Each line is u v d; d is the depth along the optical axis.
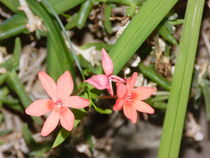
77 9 0.28
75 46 0.28
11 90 0.29
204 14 0.29
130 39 0.23
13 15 0.27
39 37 0.27
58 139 0.22
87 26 0.29
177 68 0.24
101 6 0.27
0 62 0.28
